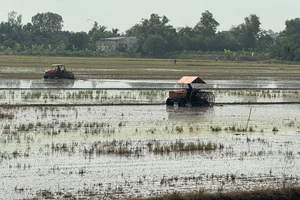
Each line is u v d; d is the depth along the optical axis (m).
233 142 108.06
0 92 176.88
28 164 85.75
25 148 96.31
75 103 156.75
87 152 94.62
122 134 111.88
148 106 157.12
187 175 82.62
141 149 98.38
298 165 91.00
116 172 83.00
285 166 90.00
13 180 77.19
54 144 100.00
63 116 132.88
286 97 193.38
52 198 70.19
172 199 69.50
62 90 189.38
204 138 110.94
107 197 71.06
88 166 85.88
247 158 94.81
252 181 80.25
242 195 72.06
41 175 80.06
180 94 160.50
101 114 138.12
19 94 173.38
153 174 82.62
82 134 110.50
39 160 88.44
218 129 120.88
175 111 148.62
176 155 95.00
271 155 97.69
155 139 107.69
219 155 96.25
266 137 114.75
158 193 73.31
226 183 78.94
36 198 70.00
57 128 116.00
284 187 75.62
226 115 144.38
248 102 173.25
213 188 76.19
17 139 103.44
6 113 134.50
